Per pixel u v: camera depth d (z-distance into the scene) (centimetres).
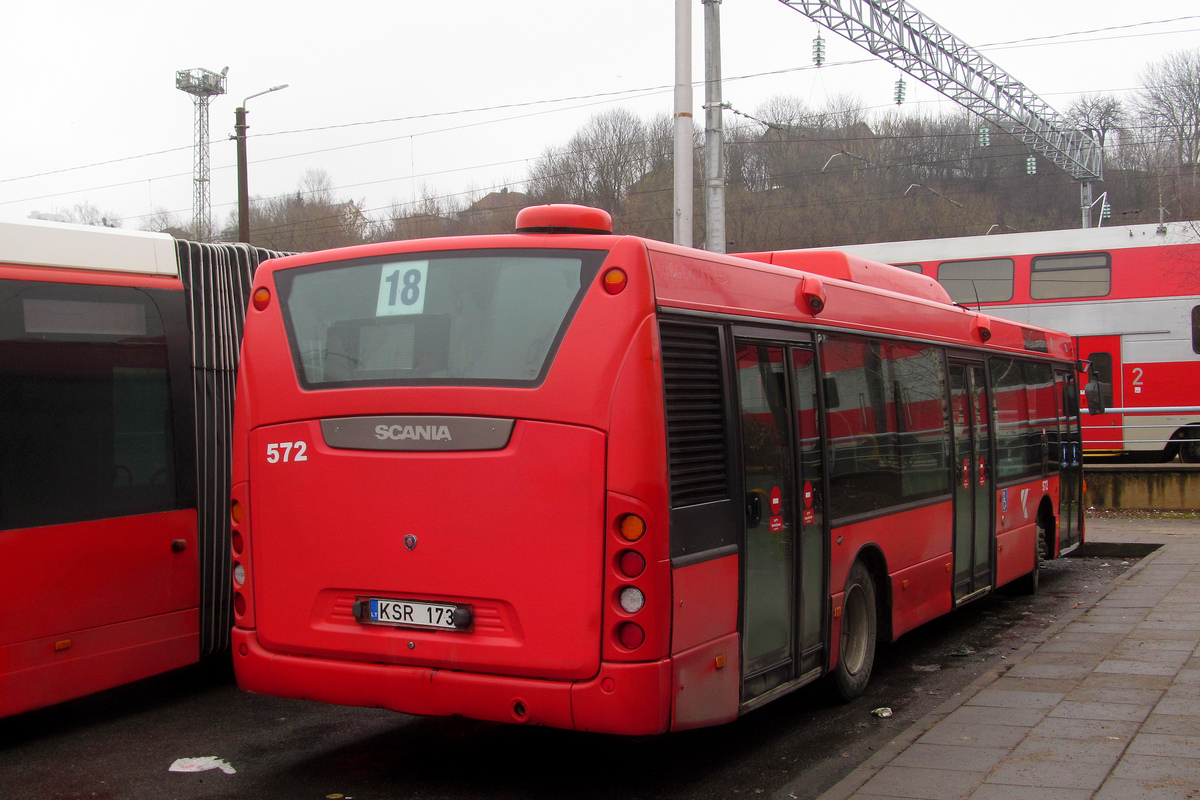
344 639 497
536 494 457
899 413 740
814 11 1664
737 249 2958
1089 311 2120
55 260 608
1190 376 2044
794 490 576
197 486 676
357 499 495
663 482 452
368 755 574
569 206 505
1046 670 702
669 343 471
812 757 570
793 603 572
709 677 484
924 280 904
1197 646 759
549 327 467
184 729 626
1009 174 3675
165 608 651
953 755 523
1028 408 1066
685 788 520
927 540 780
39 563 581
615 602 445
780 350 575
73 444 605
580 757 570
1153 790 459
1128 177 4169
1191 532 1517
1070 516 1220
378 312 504
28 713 665
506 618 463
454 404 474
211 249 712
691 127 1223
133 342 646
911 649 859
